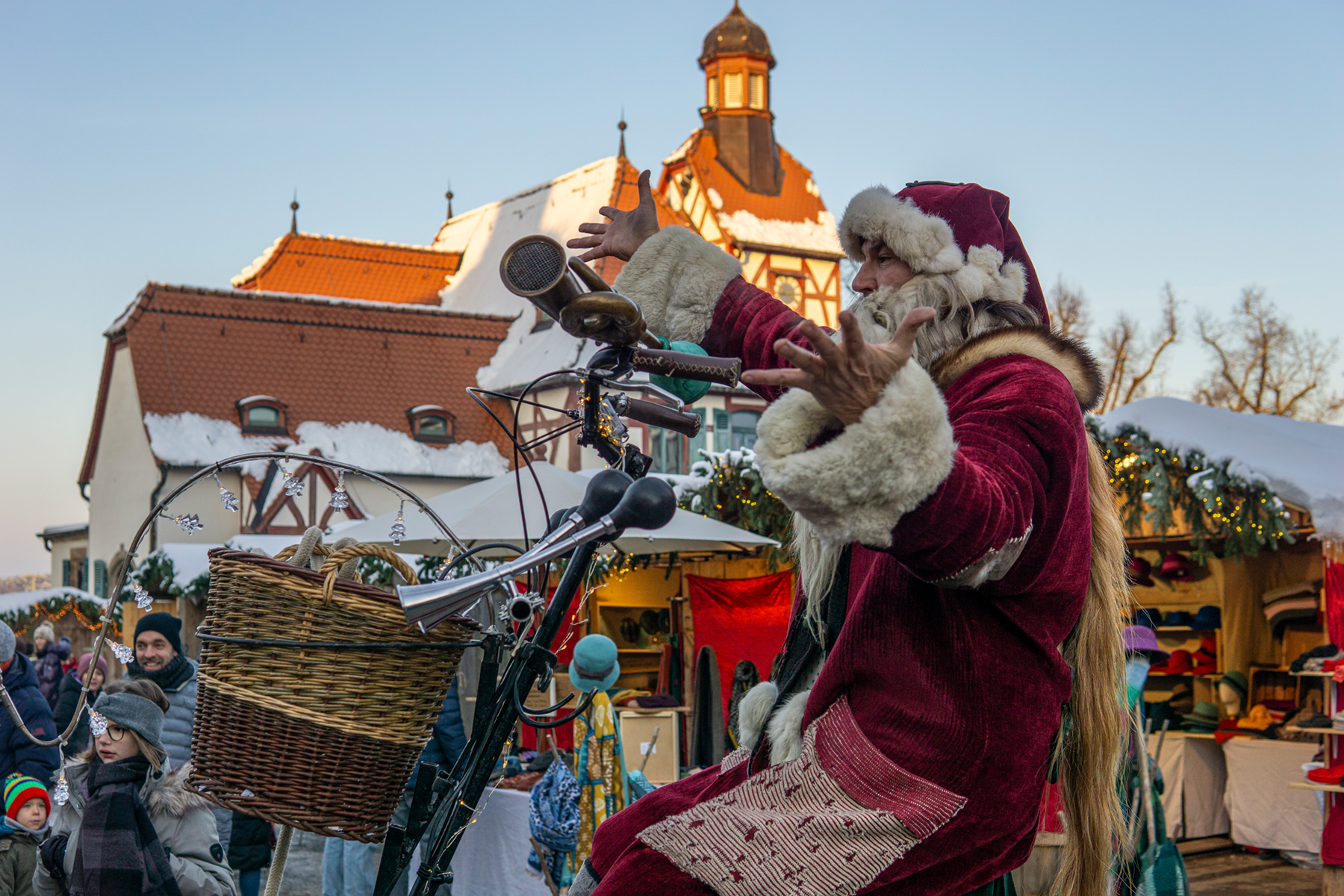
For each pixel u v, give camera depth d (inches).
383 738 63.9
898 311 60.7
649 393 66.2
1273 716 325.4
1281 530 268.4
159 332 950.4
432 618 58.0
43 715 162.2
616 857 61.7
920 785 51.8
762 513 313.7
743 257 1230.9
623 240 72.6
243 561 64.4
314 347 987.3
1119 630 61.3
